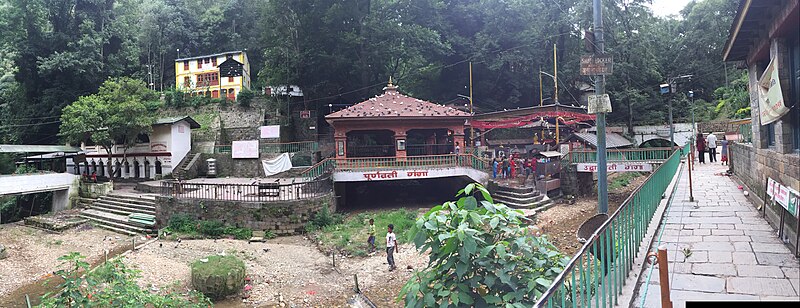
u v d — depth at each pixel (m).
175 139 32.81
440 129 29.45
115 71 44.06
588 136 33.31
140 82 32.31
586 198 26.42
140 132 31.39
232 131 39.72
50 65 39.09
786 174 8.34
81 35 41.81
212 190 24.33
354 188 27.41
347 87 43.41
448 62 47.09
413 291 4.62
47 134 43.06
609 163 25.27
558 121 33.91
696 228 8.88
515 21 44.81
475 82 47.53
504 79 48.38
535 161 25.47
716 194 12.94
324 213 21.14
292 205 20.50
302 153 34.09
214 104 42.41
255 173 33.34
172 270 15.35
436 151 31.59
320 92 43.28
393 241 15.25
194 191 23.73
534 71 46.88
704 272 6.27
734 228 8.70
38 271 16.39
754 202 11.15
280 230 20.30
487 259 4.49
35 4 38.12
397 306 12.31
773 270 6.18
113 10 45.62
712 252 7.17
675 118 48.84
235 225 20.67
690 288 5.71
